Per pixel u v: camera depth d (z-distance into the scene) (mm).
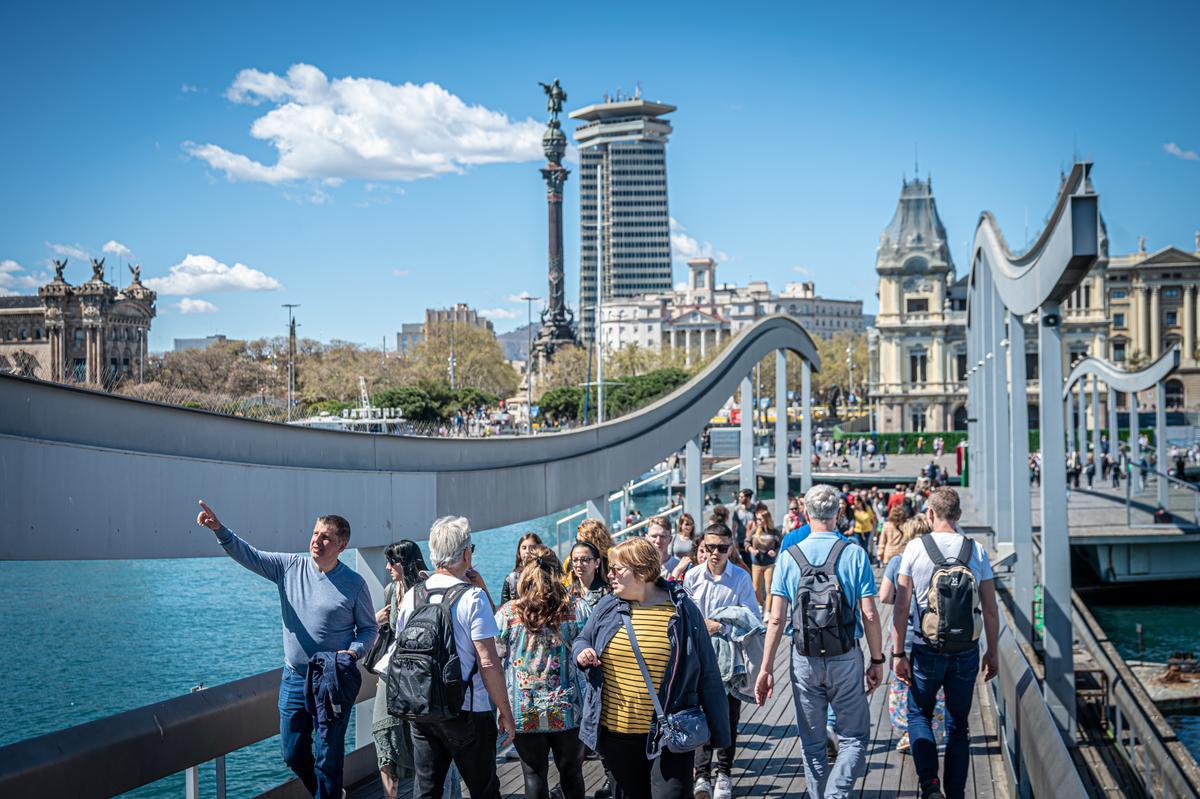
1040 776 5672
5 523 6402
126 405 7281
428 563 20969
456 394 103688
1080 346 112625
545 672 6812
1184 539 34094
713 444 47125
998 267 19531
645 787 5871
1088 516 38781
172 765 5945
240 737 6539
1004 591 24578
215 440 8031
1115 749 16641
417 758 6152
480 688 6285
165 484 7500
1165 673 23688
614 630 5785
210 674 20047
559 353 139375
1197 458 70062
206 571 33188
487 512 12289
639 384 100062
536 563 6820
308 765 6539
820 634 6820
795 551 7055
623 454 18219
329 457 9312
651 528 9641
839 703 6949
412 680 5883
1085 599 35531
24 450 6520
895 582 7770
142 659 21250
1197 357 125500
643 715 5719
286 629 6488
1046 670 15258
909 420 118875
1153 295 127250
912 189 119250
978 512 39906
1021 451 18703
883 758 9438
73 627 24391
